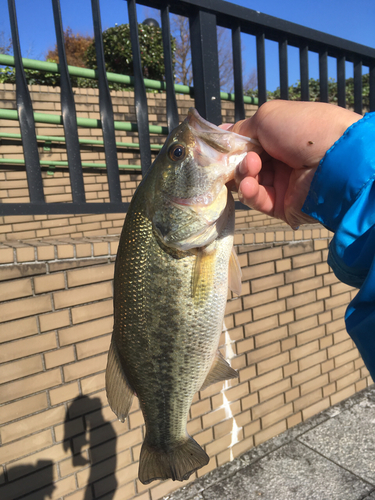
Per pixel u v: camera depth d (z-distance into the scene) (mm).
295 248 961
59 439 683
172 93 722
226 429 872
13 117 888
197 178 386
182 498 777
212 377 439
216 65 730
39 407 662
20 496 652
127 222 407
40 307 650
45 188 1684
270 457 875
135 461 760
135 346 403
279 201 442
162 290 391
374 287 261
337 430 947
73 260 677
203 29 708
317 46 885
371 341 266
